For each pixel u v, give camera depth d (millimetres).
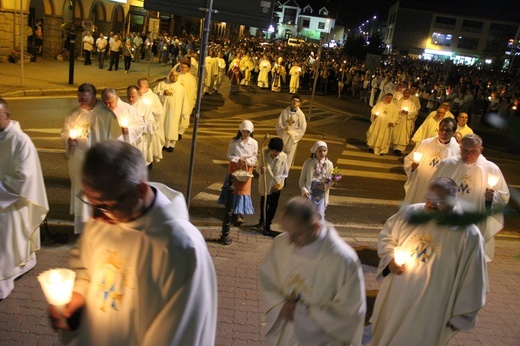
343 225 8695
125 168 1918
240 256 6656
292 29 97688
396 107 14844
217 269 6180
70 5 27703
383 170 13047
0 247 4895
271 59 33500
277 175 7348
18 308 4867
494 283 6812
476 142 5844
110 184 1902
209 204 8797
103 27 32219
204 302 2025
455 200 1133
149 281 2047
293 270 3348
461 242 3924
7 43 22312
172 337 1977
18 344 4324
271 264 3516
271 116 19625
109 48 27469
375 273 6688
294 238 3285
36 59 24938
